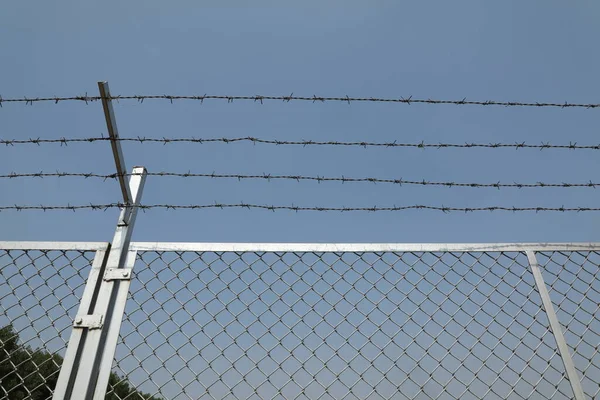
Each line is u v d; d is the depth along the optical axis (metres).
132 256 2.04
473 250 2.08
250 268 2.03
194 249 2.06
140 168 2.25
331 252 2.08
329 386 1.81
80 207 2.12
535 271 2.03
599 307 1.96
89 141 2.08
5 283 2.00
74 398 1.72
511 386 1.80
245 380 1.81
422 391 1.80
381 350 1.87
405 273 2.03
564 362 1.83
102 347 1.84
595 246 2.10
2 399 1.80
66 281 1.99
